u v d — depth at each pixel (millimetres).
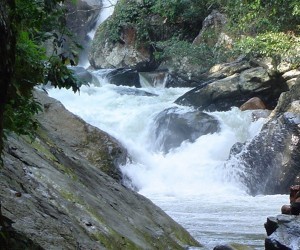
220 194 13633
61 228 4168
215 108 18859
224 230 8859
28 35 4051
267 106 18516
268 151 14180
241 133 16797
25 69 3898
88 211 4852
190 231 8766
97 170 6887
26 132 4238
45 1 4059
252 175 14344
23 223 3898
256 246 7625
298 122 13805
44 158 5562
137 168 14156
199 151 16359
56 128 10586
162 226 6406
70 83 4180
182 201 12281
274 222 5277
